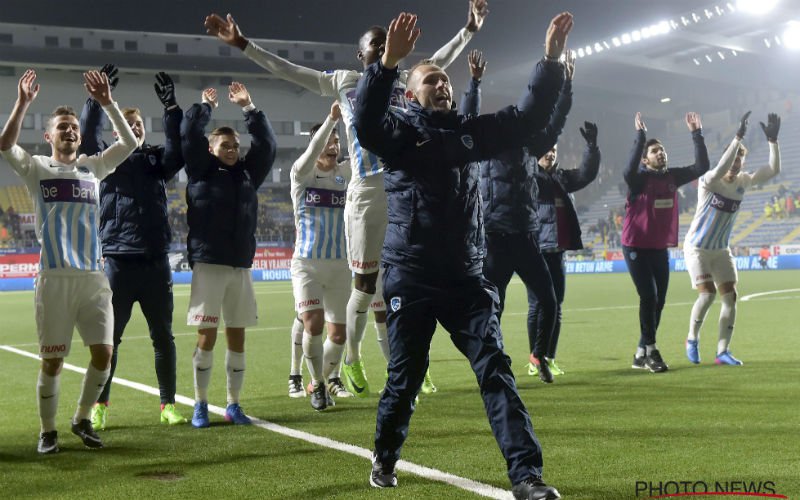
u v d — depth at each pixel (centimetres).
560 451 401
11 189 3650
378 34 470
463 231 332
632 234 711
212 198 500
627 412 507
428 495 328
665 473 354
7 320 1480
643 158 729
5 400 610
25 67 3644
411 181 330
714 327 1086
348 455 406
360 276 544
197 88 3938
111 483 362
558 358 809
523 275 627
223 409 560
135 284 498
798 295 1677
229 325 511
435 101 338
